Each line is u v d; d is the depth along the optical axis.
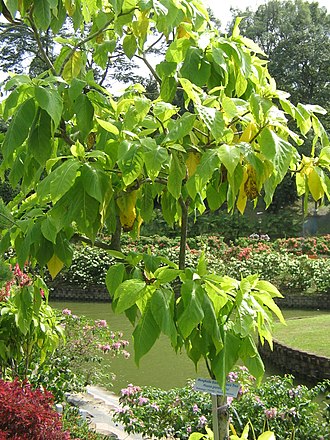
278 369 10.95
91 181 1.94
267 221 30.56
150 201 2.51
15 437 3.38
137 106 2.21
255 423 5.58
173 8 2.46
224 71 2.40
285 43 42.84
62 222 1.97
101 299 20.72
